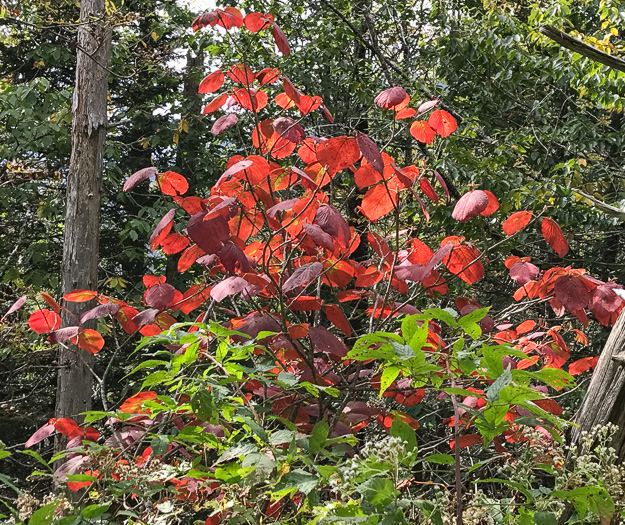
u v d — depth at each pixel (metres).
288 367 2.48
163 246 2.64
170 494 1.82
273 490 1.36
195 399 1.41
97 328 6.34
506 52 7.05
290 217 2.61
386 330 2.50
